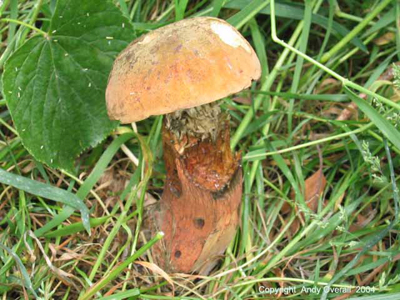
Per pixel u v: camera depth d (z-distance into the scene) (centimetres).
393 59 33
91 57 28
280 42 26
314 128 33
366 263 26
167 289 27
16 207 29
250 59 22
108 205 30
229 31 22
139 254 24
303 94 32
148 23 32
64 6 26
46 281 26
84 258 27
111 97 22
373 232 27
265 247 29
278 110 32
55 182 31
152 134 32
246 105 33
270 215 30
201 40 21
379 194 29
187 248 25
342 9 36
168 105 20
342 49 34
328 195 32
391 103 24
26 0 33
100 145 31
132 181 29
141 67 21
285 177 32
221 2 30
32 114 27
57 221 27
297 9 33
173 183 25
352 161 31
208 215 24
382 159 30
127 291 24
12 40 30
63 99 28
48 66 27
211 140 24
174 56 21
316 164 32
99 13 27
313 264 28
